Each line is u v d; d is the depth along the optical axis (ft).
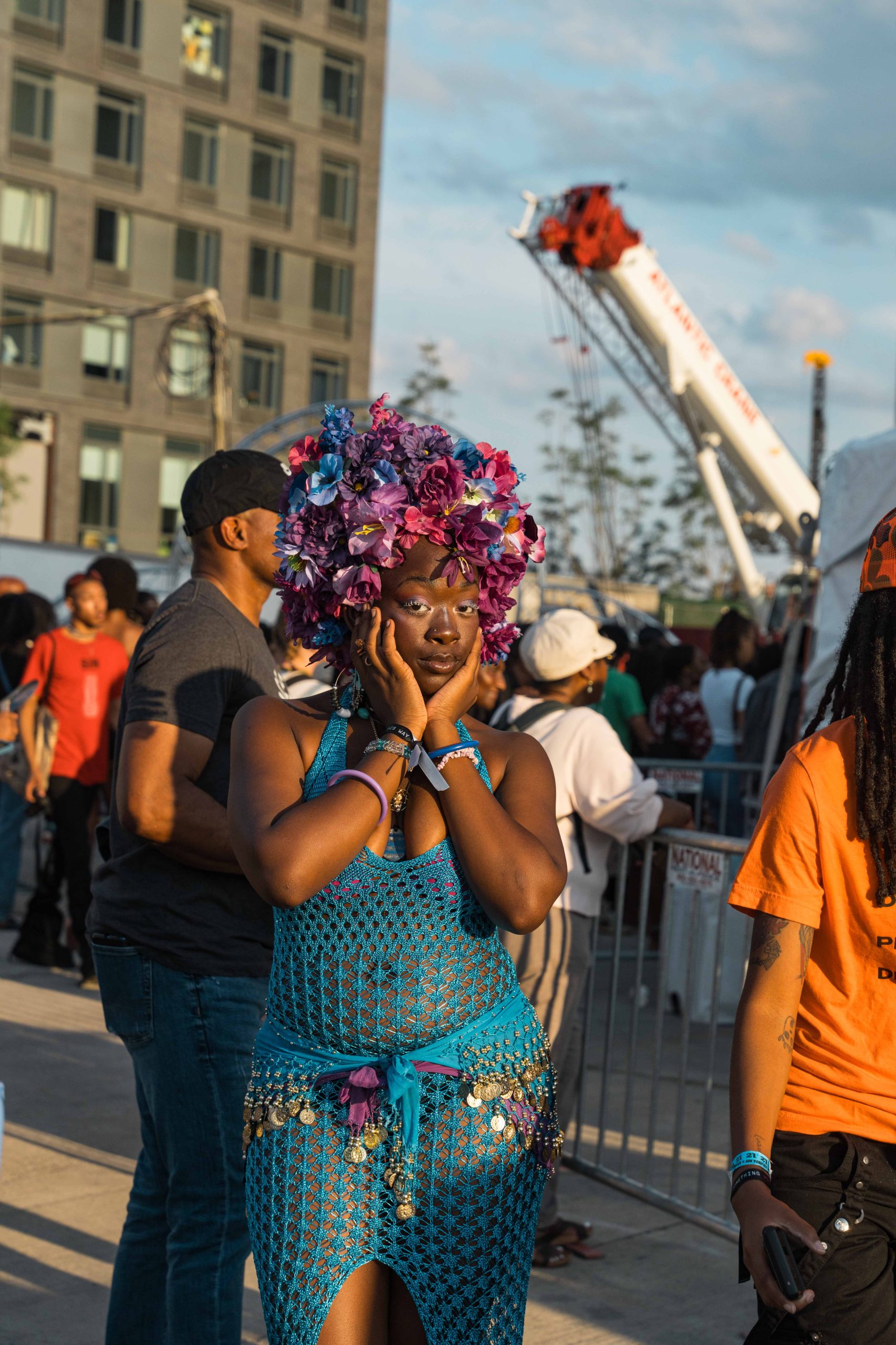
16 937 24.91
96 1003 20.65
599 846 12.69
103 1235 12.34
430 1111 6.02
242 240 135.23
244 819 6.06
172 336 129.59
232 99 133.18
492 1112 6.07
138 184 128.77
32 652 22.17
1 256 123.03
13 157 122.31
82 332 127.85
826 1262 5.94
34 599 26.58
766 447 44.52
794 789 6.28
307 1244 5.96
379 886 6.04
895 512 6.48
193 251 132.87
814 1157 6.11
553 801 6.49
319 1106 6.07
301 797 6.27
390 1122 5.99
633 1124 16.16
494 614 6.47
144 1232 8.57
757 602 46.01
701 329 43.52
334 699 6.61
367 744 6.36
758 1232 5.71
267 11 134.21
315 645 6.54
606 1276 12.00
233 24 132.36
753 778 24.77
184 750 8.23
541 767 6.59
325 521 6.34
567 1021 12.47
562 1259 12.14
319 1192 5.98
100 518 130.62
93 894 8.76
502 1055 6.20
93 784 21.91
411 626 6.19
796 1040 6.29
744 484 45.70
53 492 127.44
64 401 127.34
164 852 8.30
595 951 14.60
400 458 6.28
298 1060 6.18
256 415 137.69
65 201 125.29
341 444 6.38
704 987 17.81
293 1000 6.18
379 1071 6.04
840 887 6.17
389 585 6.24
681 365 43.21
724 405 43.80
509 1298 6.22
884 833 6.04
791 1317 5.93
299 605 6.55
